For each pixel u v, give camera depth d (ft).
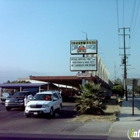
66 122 57.52
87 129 47.39
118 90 224.53
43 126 51.37
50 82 154.92
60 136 40.40
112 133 43.09
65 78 126.72
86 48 110.73
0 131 45.24
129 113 76.07
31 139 37.70
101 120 59.52
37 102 67.15
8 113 78.59
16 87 156.56
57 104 74.54
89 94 70.90
